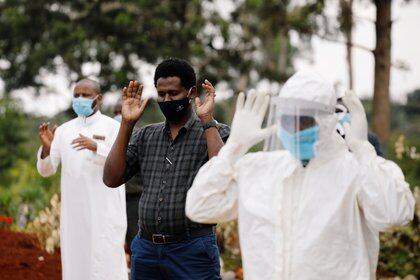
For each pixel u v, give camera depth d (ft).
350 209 19.56
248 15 131.34
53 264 43.34
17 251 44.73
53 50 131.34
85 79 35.96
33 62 138.00
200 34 125.29
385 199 19.03
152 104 136.56
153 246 25.59
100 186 34.71
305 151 19.61
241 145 20.66
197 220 20.83
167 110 25.52
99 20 125.39
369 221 19.47
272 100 20.57
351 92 20.16
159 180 25.75
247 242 20.04
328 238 19.39
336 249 19.40
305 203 19.66
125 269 35.14
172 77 25.38
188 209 20.75
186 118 25.98
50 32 132.77
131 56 128.67
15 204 61.31
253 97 20.94
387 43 64.95
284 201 19.85
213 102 24.84
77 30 124.98
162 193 25.48
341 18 70.44
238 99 20.94
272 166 20.26
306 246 19.36
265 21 87.15
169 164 25.72
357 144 19.86
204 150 25.54
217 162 20.59
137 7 127.34
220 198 20.63
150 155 26.18
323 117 19.72
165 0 126.62
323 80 19.95
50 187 71.61
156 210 25.41
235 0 130.93
